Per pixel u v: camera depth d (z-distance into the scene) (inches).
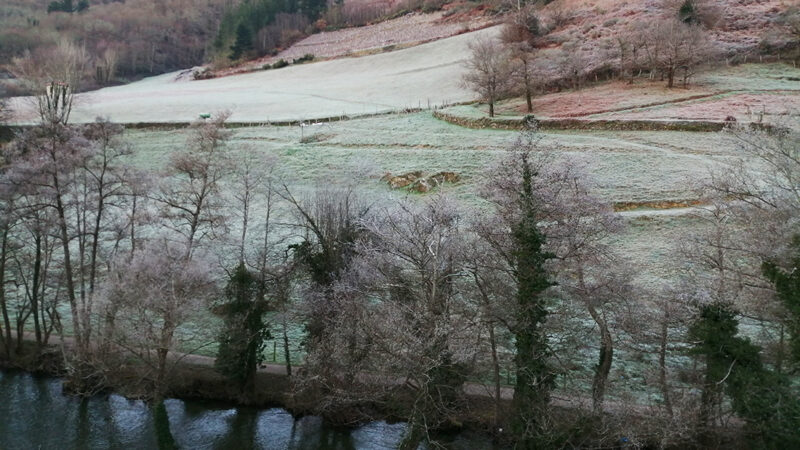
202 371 1477.6
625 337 1425.9
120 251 1718.8
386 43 6151.6
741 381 1018.7
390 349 1136.8
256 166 2214.6
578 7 4891.7
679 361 1391.5
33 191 1561.3
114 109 3919.8
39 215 1658.5
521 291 1147.9
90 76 6422.2
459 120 3179.1
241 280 1393.9
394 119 3390.7
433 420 1233.4
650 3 4394.7
